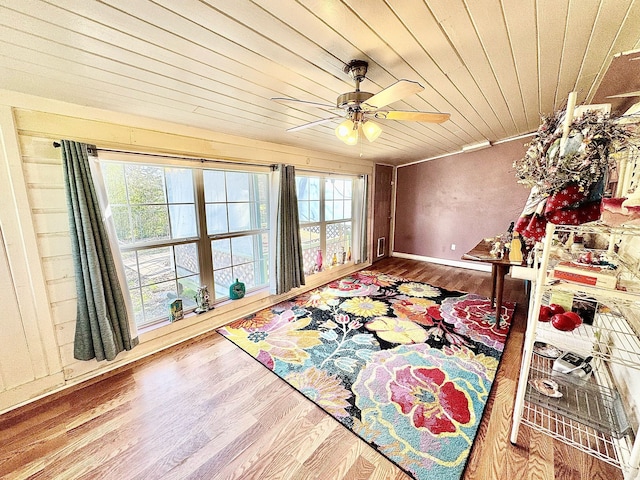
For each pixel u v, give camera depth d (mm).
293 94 1974
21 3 983
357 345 2670
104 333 2178
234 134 2965
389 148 4191
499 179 4875
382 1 1118
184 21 1156
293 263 3729
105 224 2178
